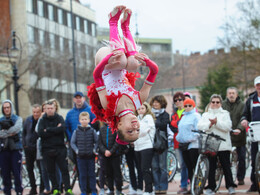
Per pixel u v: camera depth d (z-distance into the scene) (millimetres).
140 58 7785
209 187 14492
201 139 13812
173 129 15969
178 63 89812
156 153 15523
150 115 14664
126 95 7816
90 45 62281
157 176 15477
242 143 16297
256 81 14383
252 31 53594
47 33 60406
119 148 14633
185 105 14812
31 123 16781
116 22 8008
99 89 7852
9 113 15688
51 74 52594
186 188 15438
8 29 58375
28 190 18891
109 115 7785
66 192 15305
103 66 7699
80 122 15422
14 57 46500
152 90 48219
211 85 55125
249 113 14867
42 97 52625
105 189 17422
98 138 15109
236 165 16969
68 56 54500
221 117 14172
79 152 15109
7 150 15586
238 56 54844
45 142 15336
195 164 14570
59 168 15438
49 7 62906
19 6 58594
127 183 18906
